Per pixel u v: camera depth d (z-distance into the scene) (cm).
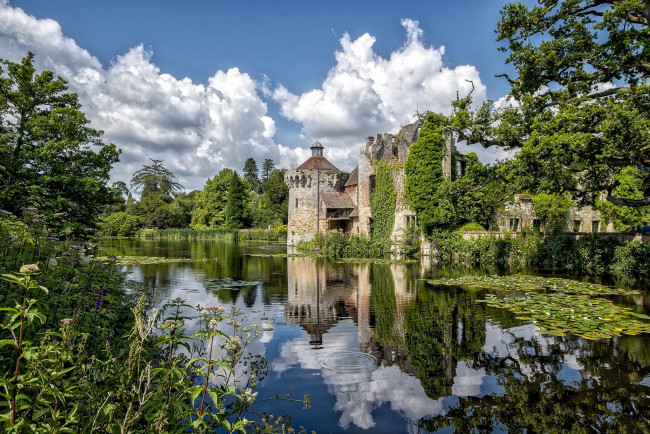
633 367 626
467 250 2367
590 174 1396
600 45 1273
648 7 1117
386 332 844
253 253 3234
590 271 1806
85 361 365
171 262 2377
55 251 691
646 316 893
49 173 1709
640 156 1188
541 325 833
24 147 1695
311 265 2283
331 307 1100
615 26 1233
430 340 784
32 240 645
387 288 1422
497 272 1812
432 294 1284
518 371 619
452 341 777
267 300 1206
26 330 389
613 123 1122
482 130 1471
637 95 1173
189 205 8800
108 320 559
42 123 1711
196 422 311
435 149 2678
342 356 693
